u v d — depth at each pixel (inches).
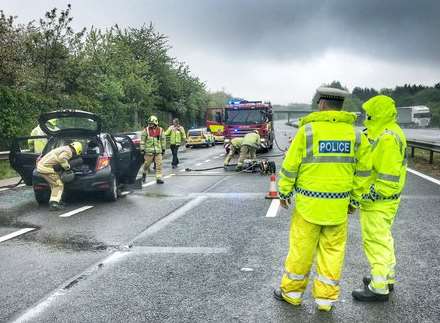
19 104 883.4
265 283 204.4
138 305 182.9
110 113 1373.0
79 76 1186.0
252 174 629.6
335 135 168.7
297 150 170.4
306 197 170.9
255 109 1050.7
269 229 304.0
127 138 469.1
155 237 289.3
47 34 1040.2
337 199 169.0
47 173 386.3
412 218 326.6
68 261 242.1
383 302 182.7
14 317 174.1
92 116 418.3
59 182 393.1
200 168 729.6
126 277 215.5
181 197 441.7
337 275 173.3
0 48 910.4
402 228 299.0
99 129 428.1
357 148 170.9
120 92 1391.5
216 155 1045.8
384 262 182.1
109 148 437.7
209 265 230.5
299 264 175.9
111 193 417.4
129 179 470.6
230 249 258.4
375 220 183.3
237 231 300.0
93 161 429.1
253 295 191.0
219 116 1087.0
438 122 3390.7
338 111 170.9
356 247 257.0
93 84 1245.7
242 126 1045.8
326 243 174.1
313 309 176.7
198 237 286.7
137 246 269.3
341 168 168.6
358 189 173.2
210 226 315.9
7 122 839.1
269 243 269.4
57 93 1071.6
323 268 173.3
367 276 195.9
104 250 262.2
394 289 196.2
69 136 432.8
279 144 1455.5
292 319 167.9
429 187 470.0
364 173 172.1
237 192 465.7
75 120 427.5
